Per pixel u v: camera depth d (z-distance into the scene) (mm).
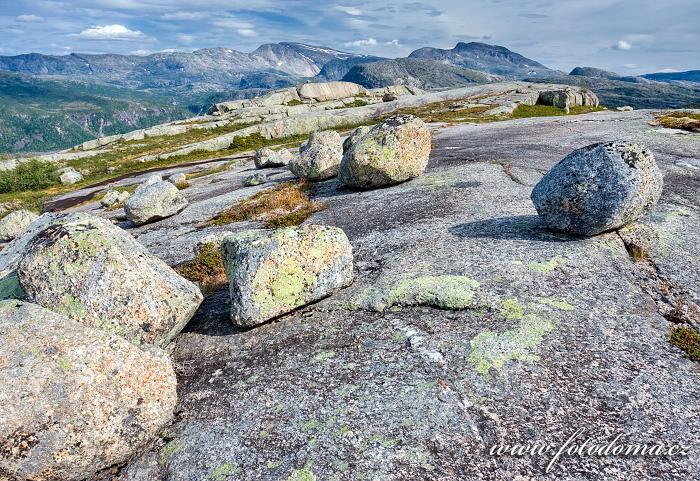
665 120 9703
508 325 2781
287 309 3111
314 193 6504
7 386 2010
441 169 6418
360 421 2252
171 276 3107
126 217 7168
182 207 7047
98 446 2137
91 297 2750
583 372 2410
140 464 2262
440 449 2037
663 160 6031
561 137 8438
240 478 2045
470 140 9555
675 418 2100
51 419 2018
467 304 2961
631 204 3371
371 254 3902
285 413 2402
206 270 4238
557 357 2525
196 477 2104
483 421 2164
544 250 3463
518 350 2594
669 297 2975
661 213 4012
